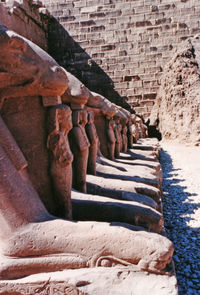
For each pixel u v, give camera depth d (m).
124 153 7.31
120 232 2.06
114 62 16.52
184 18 15.99
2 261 2.13
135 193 3.66
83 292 1.87
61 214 2.68
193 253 3.17
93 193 3.71
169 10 16.09
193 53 14.45
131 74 16.41
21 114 2.49
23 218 2.16
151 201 3.53
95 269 2.02
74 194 3.18
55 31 16.75
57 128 2.53
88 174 4.22
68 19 16.69
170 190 5.88
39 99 2.53
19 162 2.33
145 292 1.84
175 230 3.82
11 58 2.24
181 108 13.41
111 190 3.71
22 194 2.22
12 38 2.13
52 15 16.73
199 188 5.88
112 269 2.00
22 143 2.50
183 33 15.98
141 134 13.98
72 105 3.44
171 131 14.02
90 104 4.76
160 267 1.96
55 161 2.57
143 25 16.30
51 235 2.12
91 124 4.16
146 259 1.96
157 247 1.96
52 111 2.51
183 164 8.59
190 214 4.41
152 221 2.71
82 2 16.58
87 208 2.87
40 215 2.27
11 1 11.38
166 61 16.11
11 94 2.40
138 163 5.92
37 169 2.58
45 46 16.20
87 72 16.67
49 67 2.39
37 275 2.06
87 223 2.18
